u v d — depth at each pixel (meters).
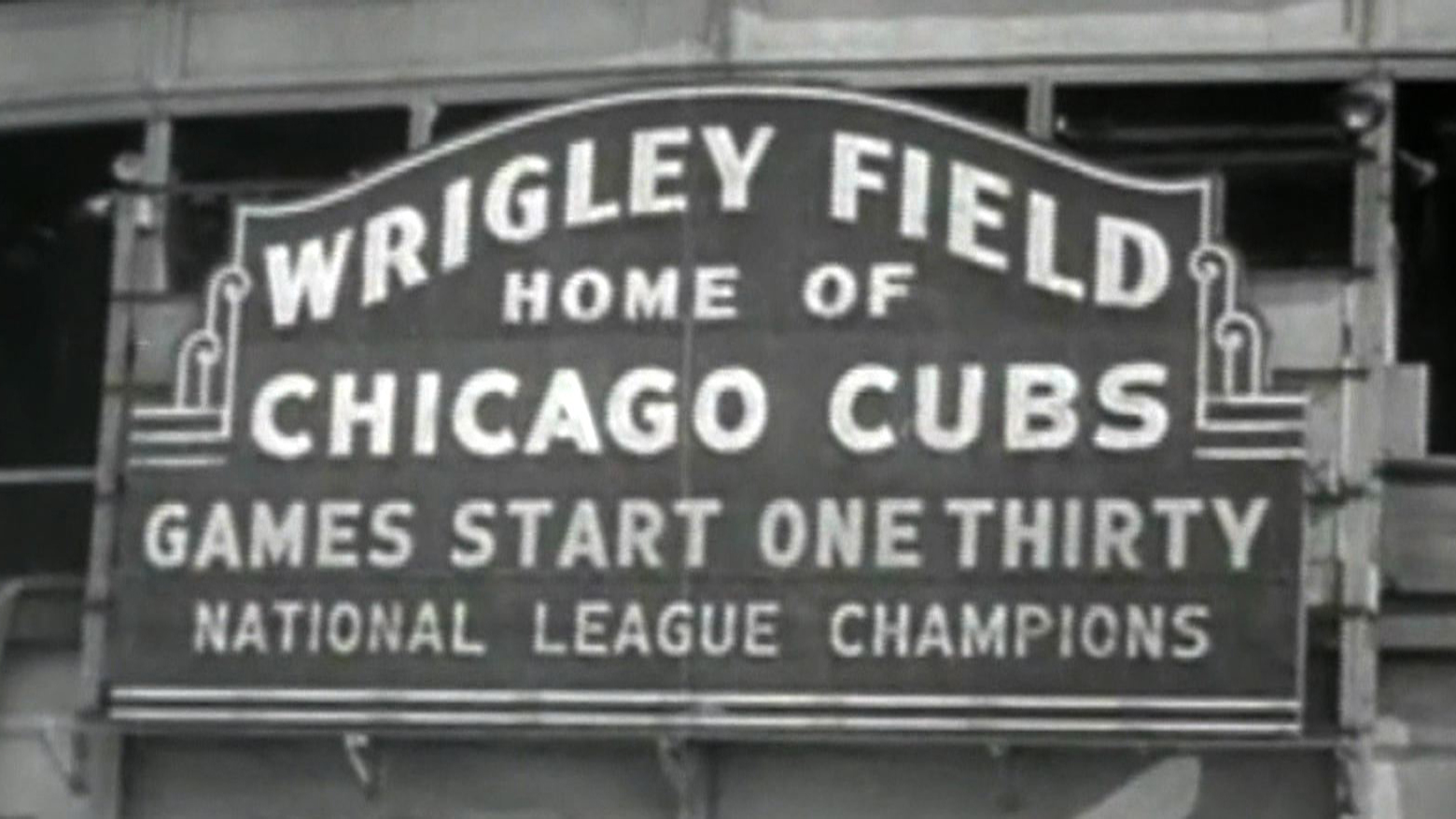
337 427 23.80
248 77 25.31
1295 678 21.94
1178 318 22.48
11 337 26.88
